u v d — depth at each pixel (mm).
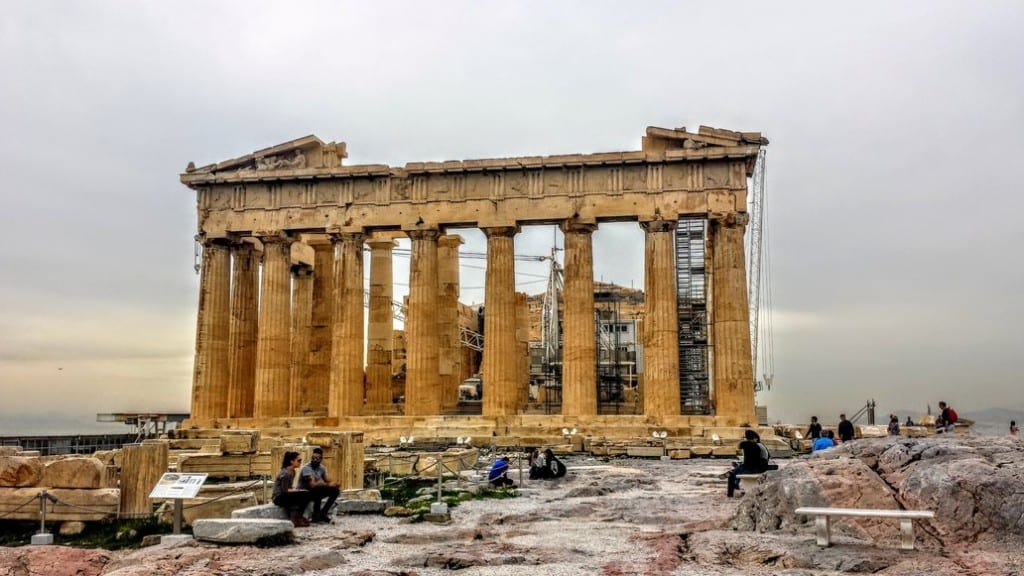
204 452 37000
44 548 15641
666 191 49531
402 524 19312
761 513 16906
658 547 15344
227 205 54906
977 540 13969
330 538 16953
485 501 24016
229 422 52188
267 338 53219
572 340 49188
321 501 19953
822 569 13102
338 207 53219
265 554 14867
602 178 50438
